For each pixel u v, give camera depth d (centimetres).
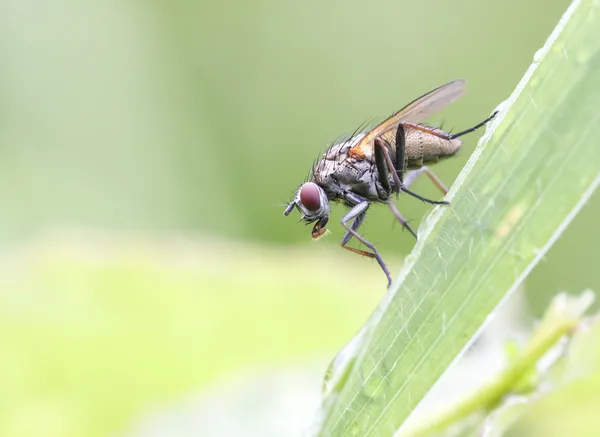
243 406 11
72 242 12
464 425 9
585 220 12
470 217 9
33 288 11
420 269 9
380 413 9
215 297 11
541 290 12
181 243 12
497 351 10
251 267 12
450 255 9
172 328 11
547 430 10
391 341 9
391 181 11
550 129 8
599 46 8
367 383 9
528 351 9
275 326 11
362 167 11
